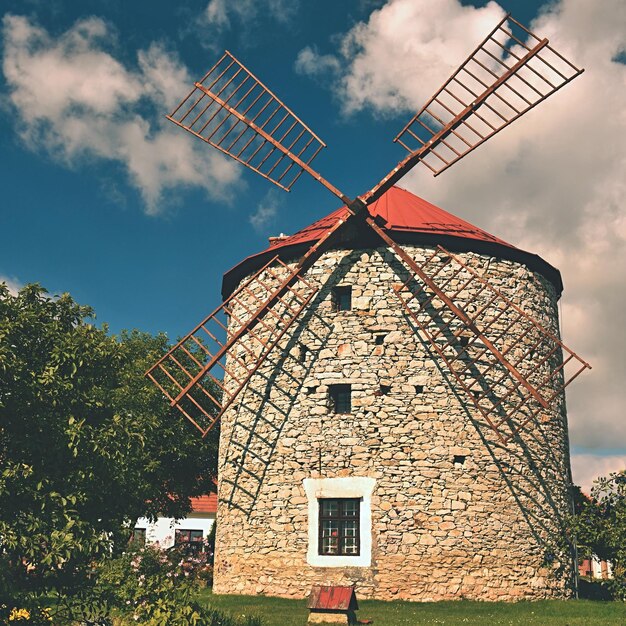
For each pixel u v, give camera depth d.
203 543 39.41
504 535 23.36
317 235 25.91
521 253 26.14
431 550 22.78
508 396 24.34
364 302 24.81
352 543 23.22
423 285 24.64
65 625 15.98
